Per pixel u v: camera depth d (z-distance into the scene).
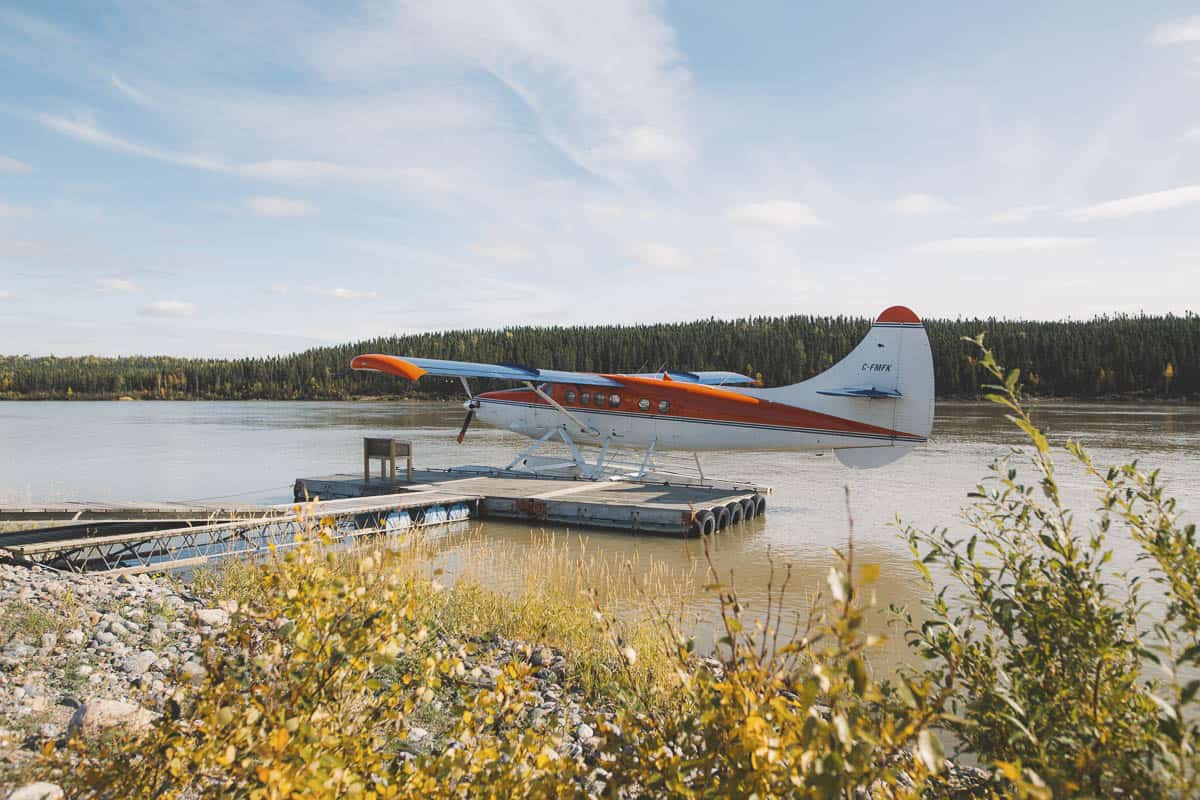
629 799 2.67
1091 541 2.33
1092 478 17.42
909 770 1.99
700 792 1.87
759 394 14.66
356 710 2.47
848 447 13.84
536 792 2.09
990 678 2.38
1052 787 1.72
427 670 2.60
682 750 2.05
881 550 11.05
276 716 2.11
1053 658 2.26
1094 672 2.18
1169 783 1.69
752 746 1.72
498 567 9.75
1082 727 1.98
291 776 1.85
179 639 5.86
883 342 13.64
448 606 6.95
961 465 21.94
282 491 17.75
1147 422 40.31
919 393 13.34
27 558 8.81
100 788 2.31
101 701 3.88
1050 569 2.40
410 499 13.32
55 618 6.04
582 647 6.06
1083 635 2.18
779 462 24.70
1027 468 20.20
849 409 13.80
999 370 2.43
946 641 2.49
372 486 15.11
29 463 24.23
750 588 8.63
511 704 2.60
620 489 15.04
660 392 15.51
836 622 1.58
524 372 15.46
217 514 11.24
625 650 2.85
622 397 15.94
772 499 16.23
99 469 22.53
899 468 21.55
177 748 2.22
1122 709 2.05
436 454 26.58
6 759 3.46
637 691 2.72
